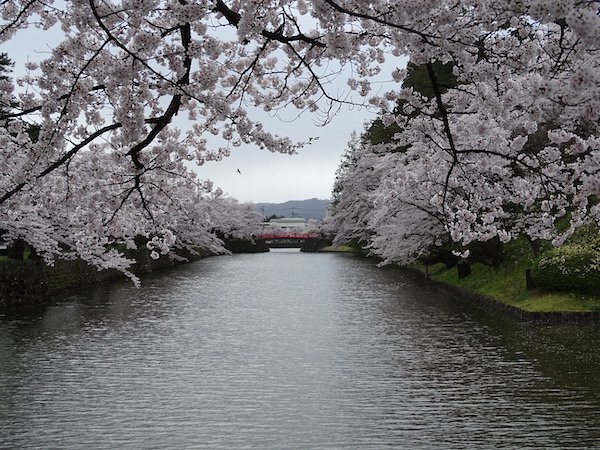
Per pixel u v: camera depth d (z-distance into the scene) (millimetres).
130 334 15461
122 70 6023
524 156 8336
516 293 18781
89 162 9383
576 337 13703
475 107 8422
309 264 49438
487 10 5344
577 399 8977
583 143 7266
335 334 15133
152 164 9305
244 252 80938
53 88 6445
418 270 35656
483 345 13125
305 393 9719
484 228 10266
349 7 6074
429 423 8133
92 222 9461
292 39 6223
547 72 5445
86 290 27266
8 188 8250
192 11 5586
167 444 7535
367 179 47188
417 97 7953
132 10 5445
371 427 8031
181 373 11156
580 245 17562
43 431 8031
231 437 7746
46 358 12523
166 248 11055
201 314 19312
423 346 13250
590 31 3002
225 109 6848
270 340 14469
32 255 23906
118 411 8859
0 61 25641
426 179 17266
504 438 7477
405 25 5363
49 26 7301
